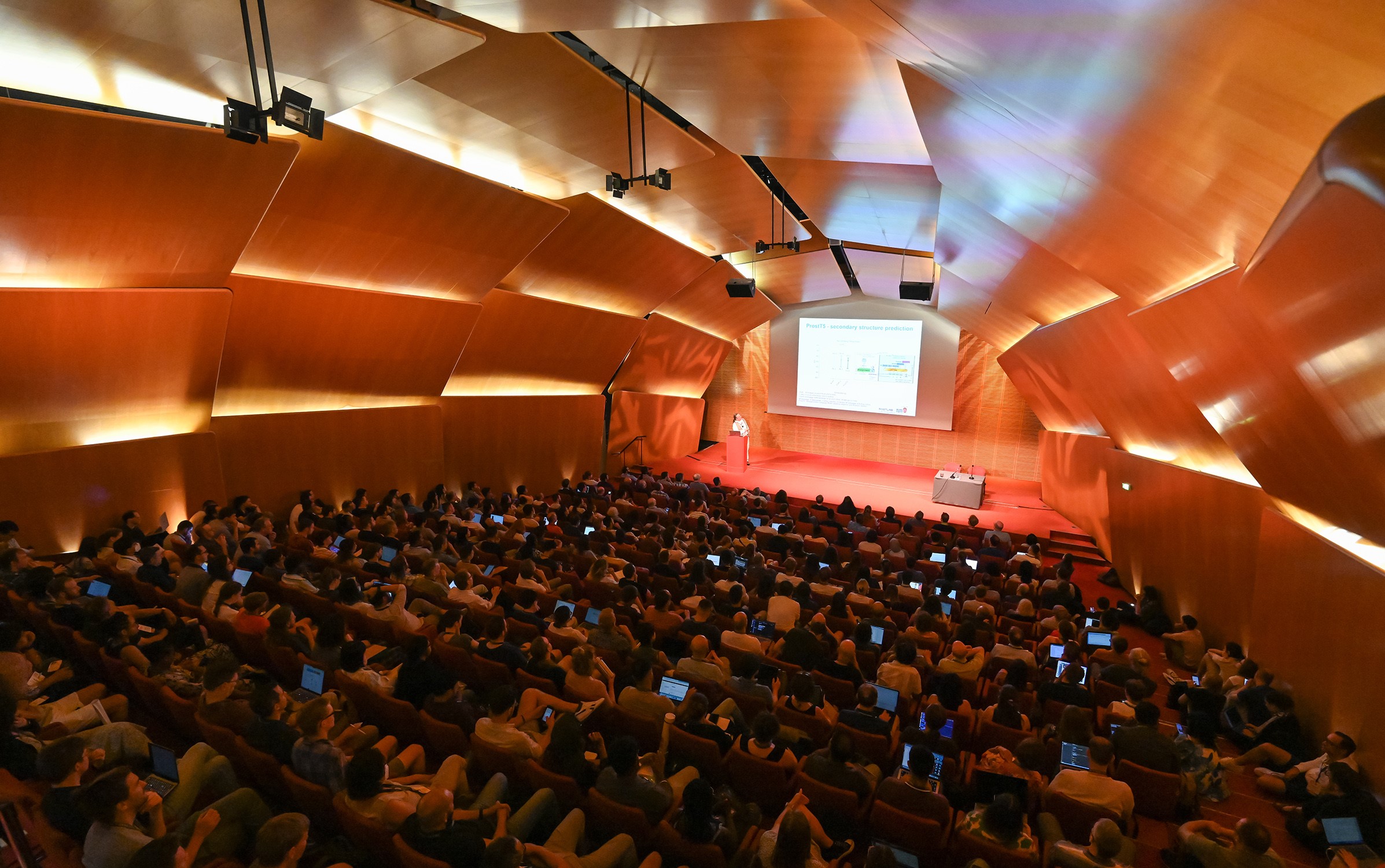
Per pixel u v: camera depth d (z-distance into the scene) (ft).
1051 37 9.96
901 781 13.58
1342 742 16.87
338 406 38.63
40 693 16.03
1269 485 22.97
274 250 30.71
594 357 54.24
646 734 16.70
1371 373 11.85
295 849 9.77
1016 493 61.57
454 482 46.47
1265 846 12.03
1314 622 21.03
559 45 22.11
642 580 28.40
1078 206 20.07
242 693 15.93
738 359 80.59
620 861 11.93
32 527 26.53
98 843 10.23
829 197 37.58
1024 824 12.68
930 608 26.21
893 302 71.05
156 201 24.11
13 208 21.39
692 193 39.32
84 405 27.71
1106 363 34.60
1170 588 33.42
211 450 32.42
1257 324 15.87
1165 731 20.02
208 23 17.25
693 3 17.06
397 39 18.69
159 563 23.90
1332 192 8.68
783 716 17.63
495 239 36.94
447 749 15.51
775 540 37.32
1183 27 8.00
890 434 73.36
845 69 20.75
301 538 29.43
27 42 17.46
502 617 19.15
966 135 20.01
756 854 11.30
